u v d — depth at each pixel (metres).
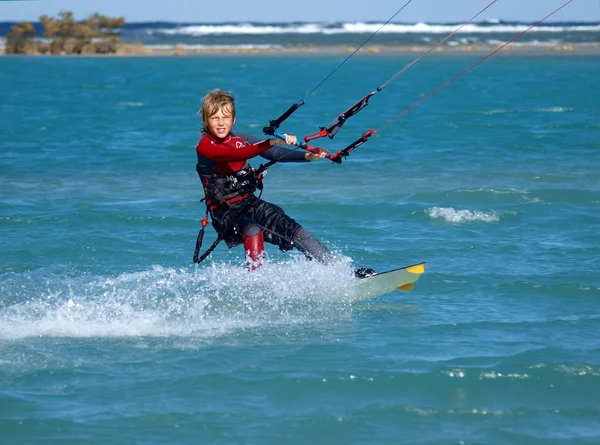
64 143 71.19
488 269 30.42
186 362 21.41
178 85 165.25
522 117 92.69
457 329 23.92
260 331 23.78
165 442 17.39
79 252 32.91
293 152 23.08
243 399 19.34
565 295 27.25
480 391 19.84
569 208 41.69
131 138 75.38
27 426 17.92
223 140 23.08
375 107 108.88
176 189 48.78
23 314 25.11
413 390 19.86
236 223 24.33
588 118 91.12
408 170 55.06
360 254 32.78
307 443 17.45
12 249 33.06
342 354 21.95
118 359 21.62
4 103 117.50
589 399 19.47
